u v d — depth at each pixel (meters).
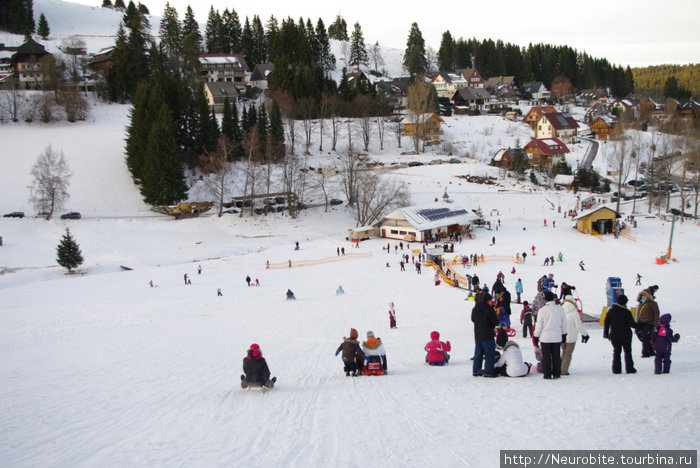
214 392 14.41
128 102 138.75
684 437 7.67
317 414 11.09
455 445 8.26
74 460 9.23
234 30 196.50
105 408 13.15
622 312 12.55
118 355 22.92
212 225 83.62
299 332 27.80
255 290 48.03
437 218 79.44
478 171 114.00
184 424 11.07
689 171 109.19
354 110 146.00
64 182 81.25
